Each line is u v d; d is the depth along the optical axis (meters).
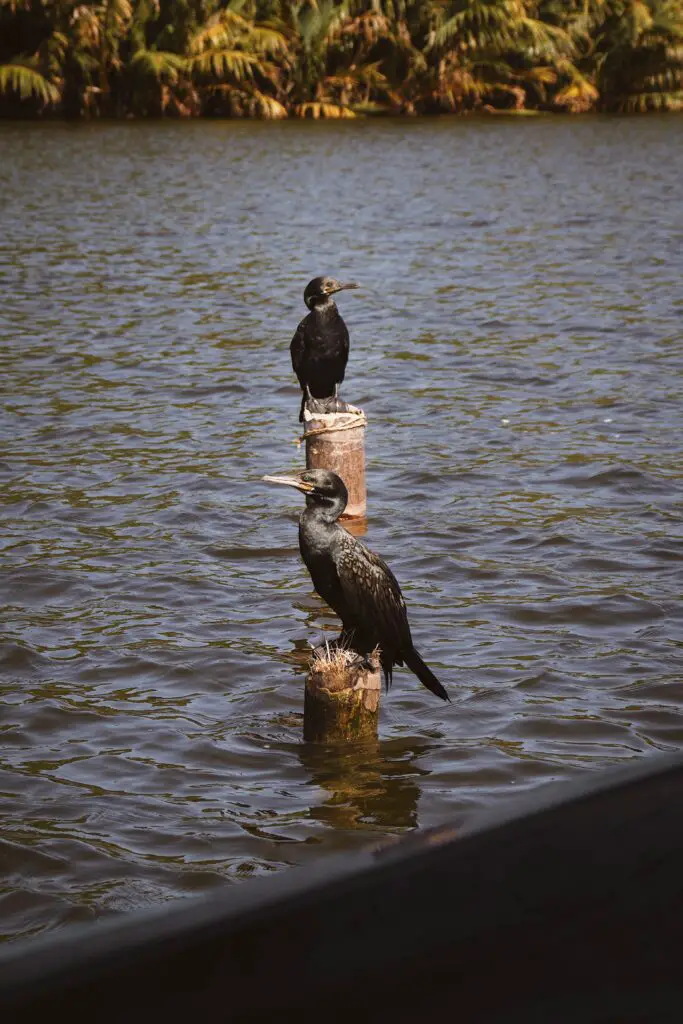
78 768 6.93
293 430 15.18
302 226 34.75
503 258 29.16
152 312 23.02
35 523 11.72
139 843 6.09
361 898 0.92
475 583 9.98
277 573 10.33
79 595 9.79
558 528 11.32
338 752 7.11
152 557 10.71
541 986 0.89
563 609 9.32
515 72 80.50
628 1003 0.89
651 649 8.57
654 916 0.94
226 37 72.81
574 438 14.63
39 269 27.89
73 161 52.31
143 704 7.83
